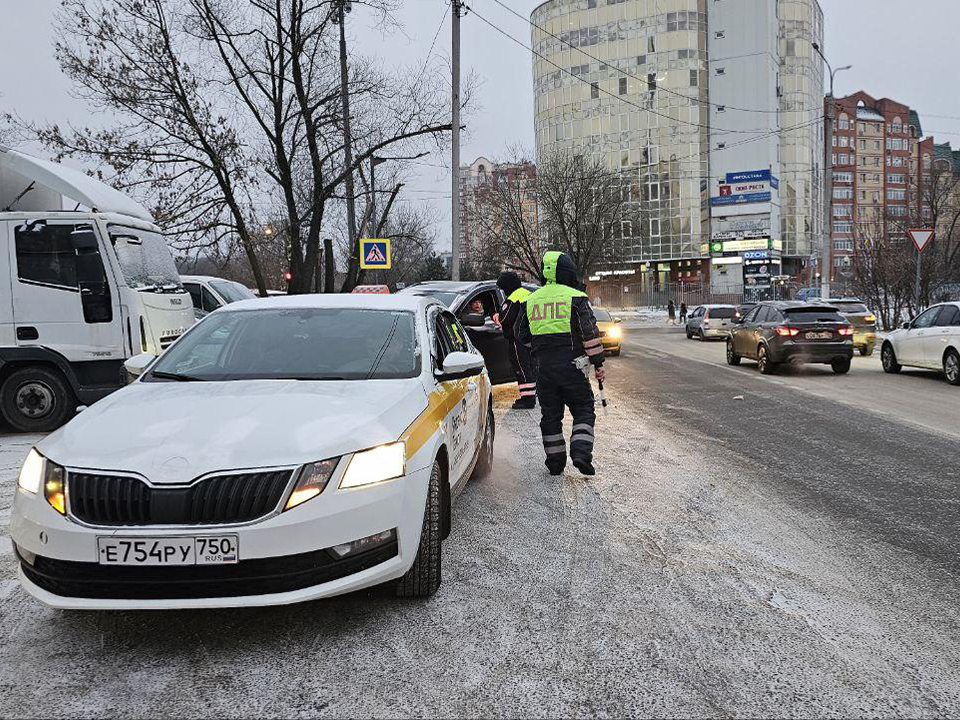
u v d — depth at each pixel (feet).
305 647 10.31
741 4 213.05
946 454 23.15
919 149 386.52
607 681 9.43
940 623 11.14
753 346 51.21
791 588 12.47
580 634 10.71
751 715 8.68
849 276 100.07
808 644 10.44
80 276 27.12
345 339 14.55
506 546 14.55
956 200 123.65
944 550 14.42
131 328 27.55
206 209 55.21
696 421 29.73
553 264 20.26
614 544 14.70
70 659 9.98
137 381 13.61
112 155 50.70
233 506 9.62
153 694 9.12
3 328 26.89
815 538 15.12
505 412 32.32
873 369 51.49
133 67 50.67
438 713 8.72
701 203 218.18
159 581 9.52
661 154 219.00
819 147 251.80
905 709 8.82
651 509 17.19
